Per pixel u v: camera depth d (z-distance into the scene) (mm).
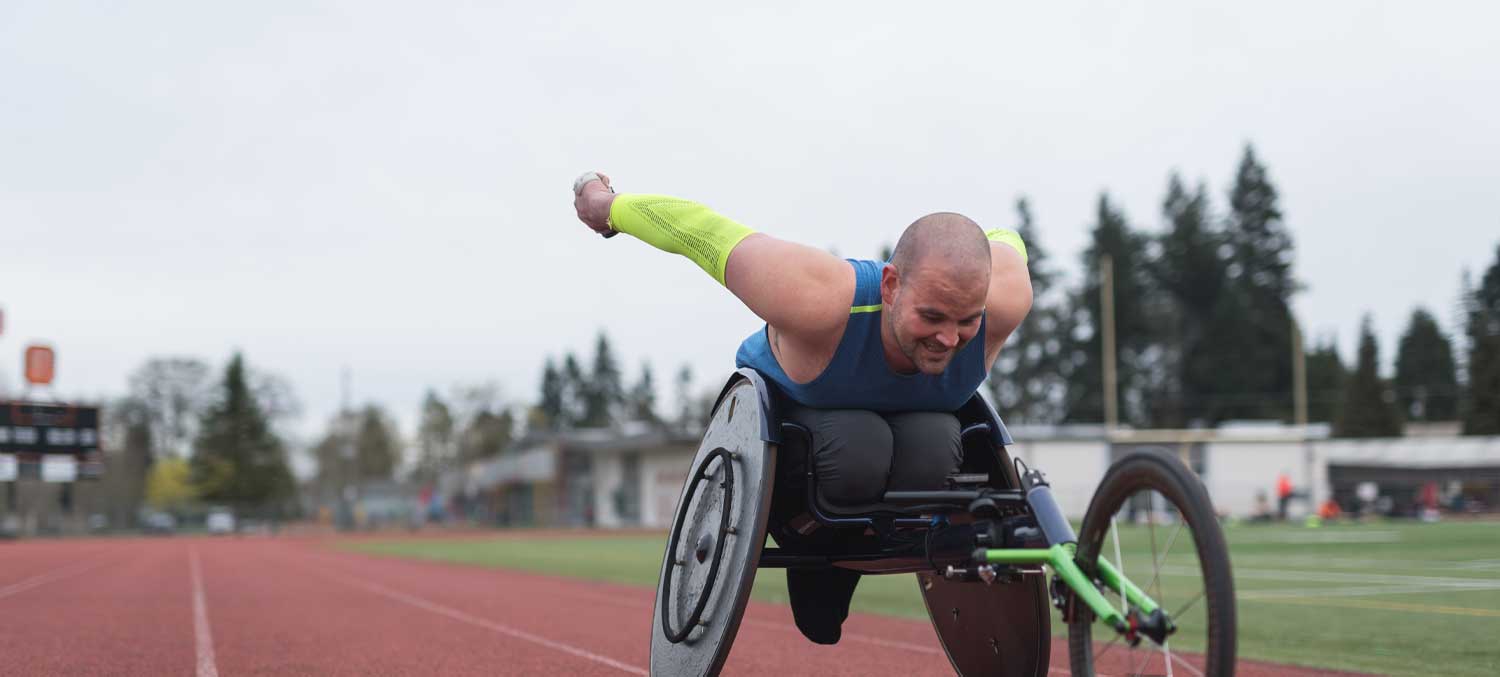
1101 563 2863
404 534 58250
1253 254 70750
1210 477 42625
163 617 9750
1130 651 3266
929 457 3355
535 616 9688
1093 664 3061
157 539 54469
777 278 3119
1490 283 65688
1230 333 68062
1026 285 3363
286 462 89625
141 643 7578
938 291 2951
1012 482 3477
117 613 10195
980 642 3879
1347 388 66312
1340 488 42438
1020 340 70938
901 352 3160
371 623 9039
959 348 3166
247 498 80375
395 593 13062
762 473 3234
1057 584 3064
